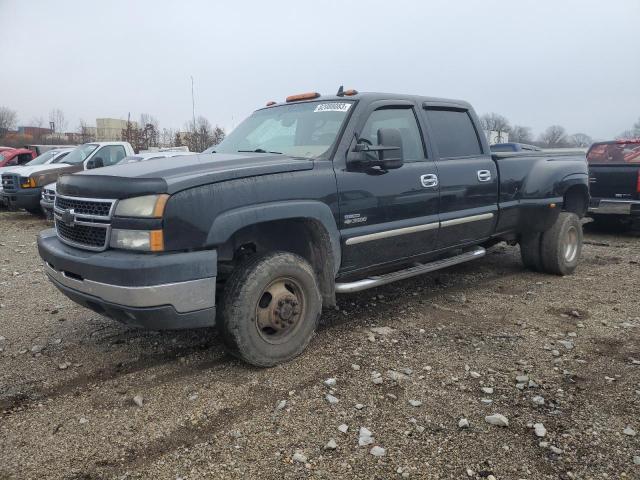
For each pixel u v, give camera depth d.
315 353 3.89
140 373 3.59
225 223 3.28
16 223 11.80
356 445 2.71
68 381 3.47
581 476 2.46
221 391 3.31
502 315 4.77
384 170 4.25
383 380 3.43
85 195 3.41
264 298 3.63
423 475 2.47
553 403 3.13
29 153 17.19
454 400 3.17
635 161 9.16
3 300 5.32
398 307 5.03
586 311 4.88
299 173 3.73
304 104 4.74
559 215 6.20
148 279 3.04
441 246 4.93
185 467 2.55
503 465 2.54
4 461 2.60
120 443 2.75
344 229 4.01
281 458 2.61
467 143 5.30
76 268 3.31
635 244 8.70
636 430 2.83
